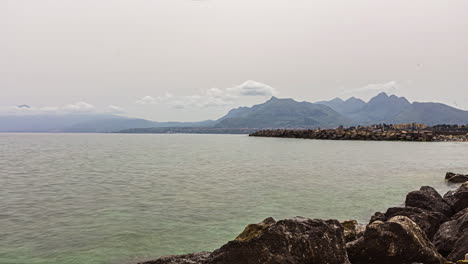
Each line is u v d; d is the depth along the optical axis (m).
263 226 10.34
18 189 24.50
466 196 14.87
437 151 82.69
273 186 26.16
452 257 9.54
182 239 12.94
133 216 16.41
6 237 12.98
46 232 13.68
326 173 35.62
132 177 31.84
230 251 7.60
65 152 77.31
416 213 13.08
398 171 37.97
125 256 11.13
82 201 20.03
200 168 40.88
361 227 12.44
